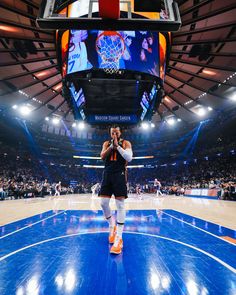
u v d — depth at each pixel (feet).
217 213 23.86
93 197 68.59
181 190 85.40
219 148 107.96
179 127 111.75
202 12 36.42
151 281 6.54
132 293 5.81
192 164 126.00
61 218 20.18
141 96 52.06
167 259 8.48
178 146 131.95
